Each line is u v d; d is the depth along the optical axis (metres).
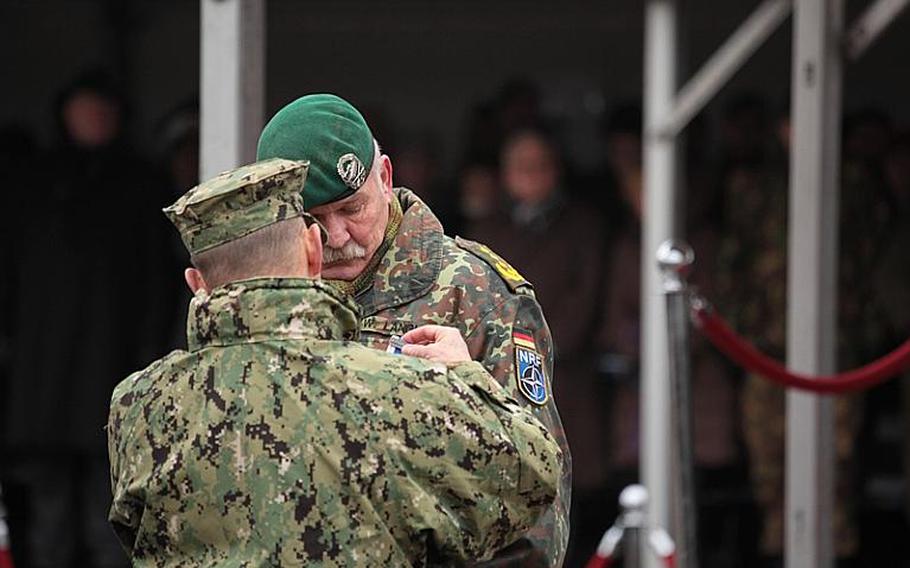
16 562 16.42
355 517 5.83
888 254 15.88
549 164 16.66
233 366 5.99
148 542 6.09
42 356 16.31
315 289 6.05
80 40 19.09
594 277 16.59
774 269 16.12
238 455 5.91
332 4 18.94
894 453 17.05
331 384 5.92
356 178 6.69
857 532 16.03
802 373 11.70
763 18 13.77
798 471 11.67
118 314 16.34
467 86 19.80
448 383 5.99
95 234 16.33
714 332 10.95
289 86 19.55
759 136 17.16
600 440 16.67
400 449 5.88
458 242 7.12
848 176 15.92
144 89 19.22
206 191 6.05
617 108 17.64
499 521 6.00
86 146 16.48
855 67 18.88
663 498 15.18
